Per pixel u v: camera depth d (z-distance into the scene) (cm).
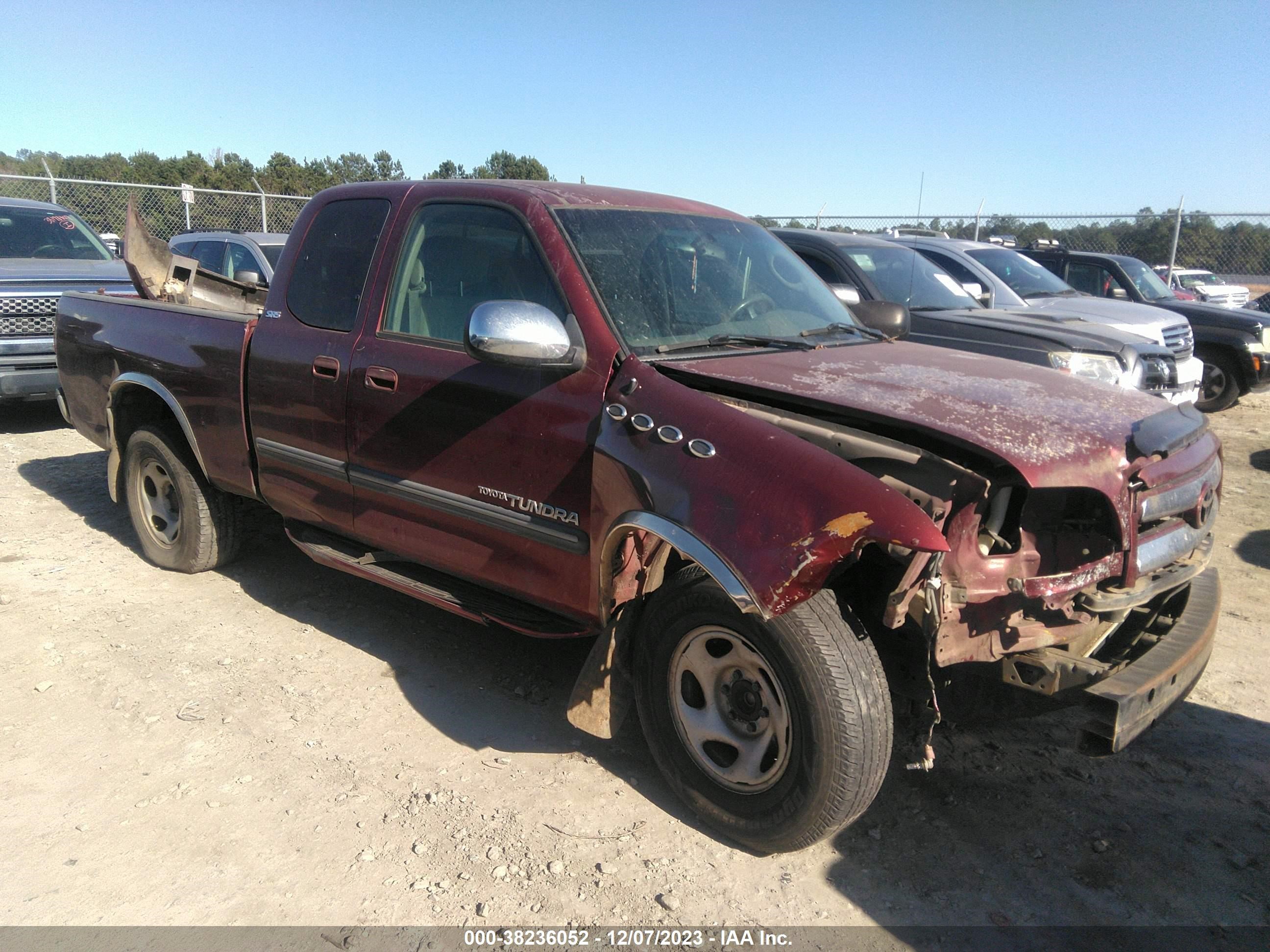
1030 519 269
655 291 334
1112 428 276
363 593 484
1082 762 344
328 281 398
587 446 301
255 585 489
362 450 372
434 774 325
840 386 291
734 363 313
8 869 270
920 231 1278
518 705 375
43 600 457
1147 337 837
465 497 340
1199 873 285
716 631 284
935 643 254
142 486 507
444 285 356
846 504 245
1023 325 711
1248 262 1585
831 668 256
